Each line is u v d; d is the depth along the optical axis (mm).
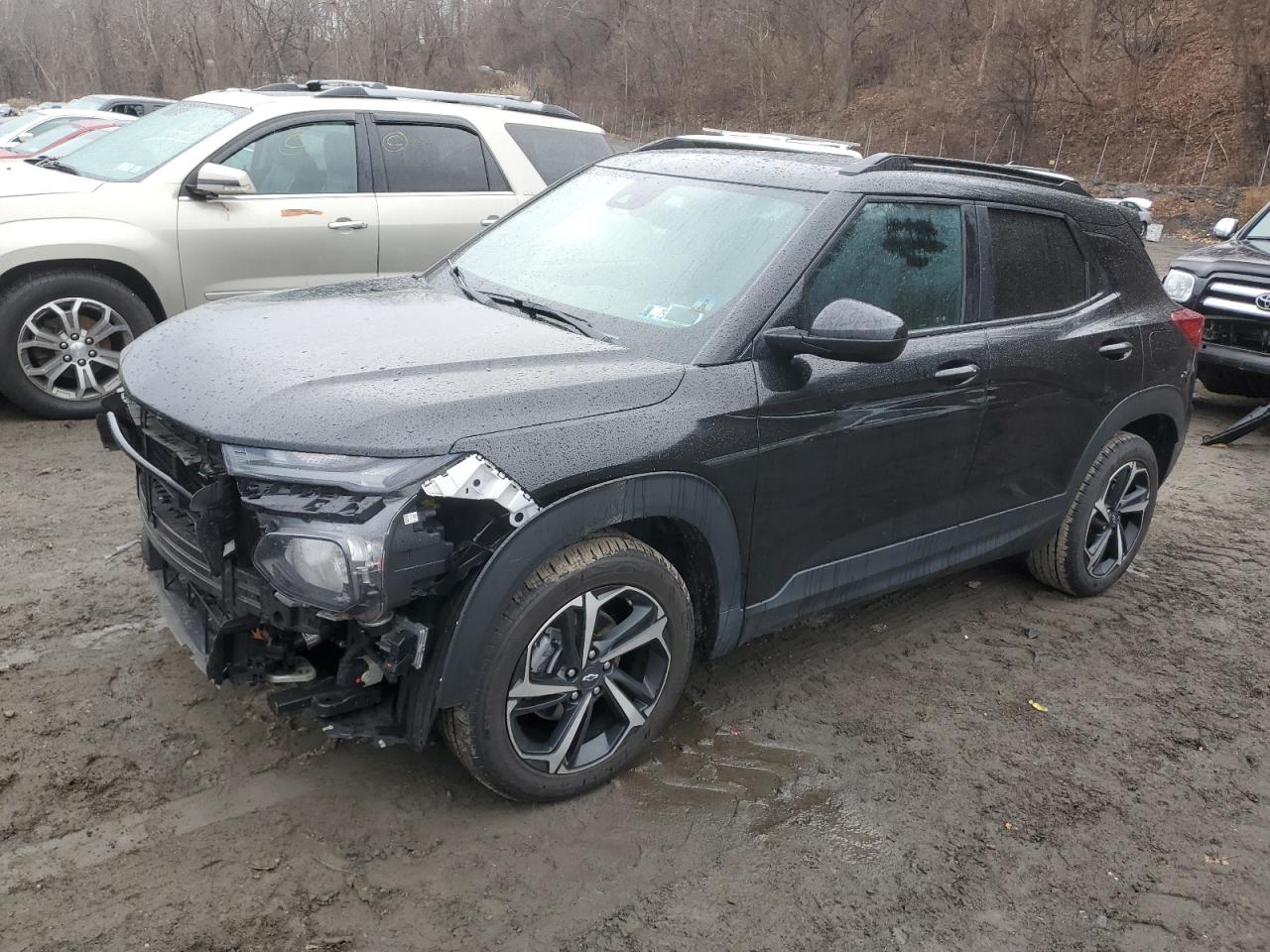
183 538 2854
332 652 2732
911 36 33812
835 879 2867
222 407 2600
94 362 5969
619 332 3223
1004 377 3814
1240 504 6234
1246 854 3127
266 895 2607
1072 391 4145
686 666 3223
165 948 2430
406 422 2523
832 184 3471
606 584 2904
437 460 2508
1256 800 3395
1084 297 4328
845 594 3641
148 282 5969
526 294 3537
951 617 4516
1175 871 3029
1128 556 4883
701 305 3229
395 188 6703
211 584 2695
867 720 3641
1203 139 24547
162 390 2795
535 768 2918
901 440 3531
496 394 2688
